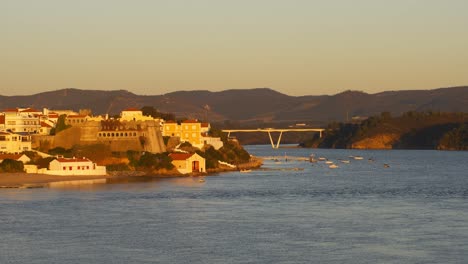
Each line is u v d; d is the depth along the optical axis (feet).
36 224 633.61
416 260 501.97
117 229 610.65
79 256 511.40
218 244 550.77
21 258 504.84
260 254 517.96
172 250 530.27
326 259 504.43
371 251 527.40
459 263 493.77
